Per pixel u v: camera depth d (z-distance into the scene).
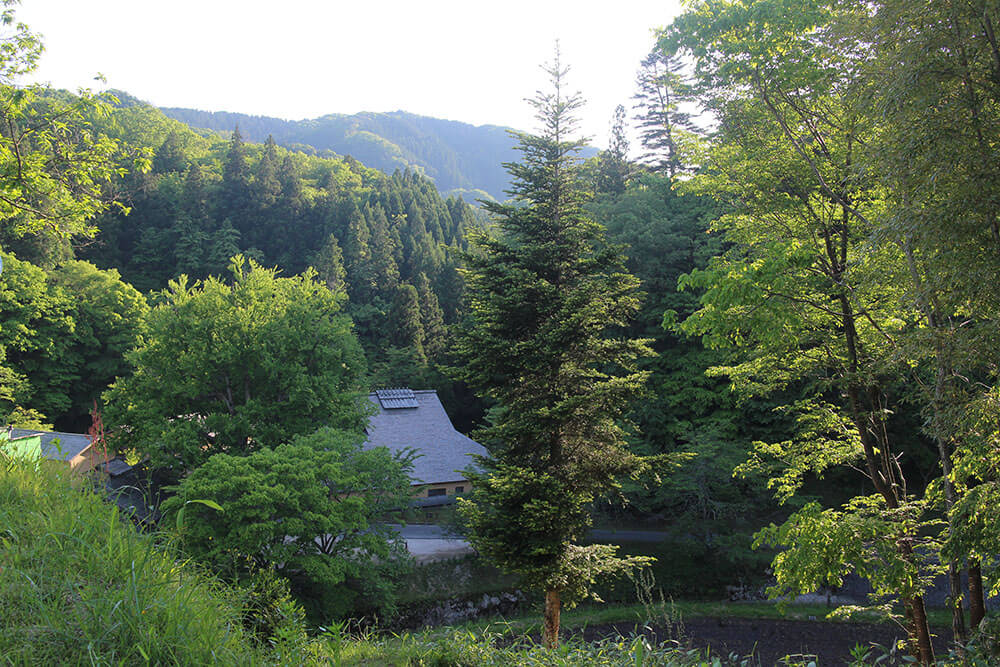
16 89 11.66
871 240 7.68
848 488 28.88
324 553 17.92
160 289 55.34
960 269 6.65
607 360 14.20
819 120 11.57
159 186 63.00
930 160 6.71
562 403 12.73
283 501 16.50
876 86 7.89
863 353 11.59
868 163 8.01
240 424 24.78
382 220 62.00
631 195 36.69
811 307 11.32
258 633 4.19
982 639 6.14
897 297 10.15
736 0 11.09
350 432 22.52
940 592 22.30
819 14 9.89
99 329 40.88
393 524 28.48
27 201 12.55
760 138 11.81
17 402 33.56
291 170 70.25
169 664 2.96
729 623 21.44
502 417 14.80
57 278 40.31
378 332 50.62
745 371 12.81
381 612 19.97
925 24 7.14
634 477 13.75
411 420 35.44
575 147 14.59
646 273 31.69
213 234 58.62
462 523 24.98
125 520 4.10
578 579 12.75
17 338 34.72
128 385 26.14
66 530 3.68
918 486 29.62
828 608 22.30
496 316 14.16
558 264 14.33
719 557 24.66
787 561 8.94
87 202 12.84
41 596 3.05
